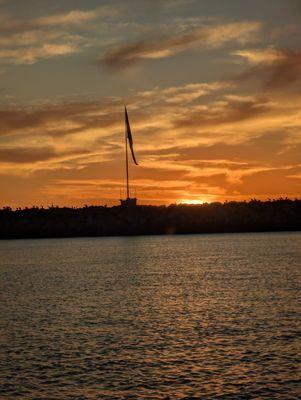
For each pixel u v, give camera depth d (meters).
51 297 51.12
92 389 23.95
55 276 71.69
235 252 108.12
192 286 56.94
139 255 107.62
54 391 23.77
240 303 44.56
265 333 33.00
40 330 35.25
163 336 32.97
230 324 36.00
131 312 41.47
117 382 24.75
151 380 24.94
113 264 88.06
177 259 94.38
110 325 36.53
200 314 40.03
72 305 45.69
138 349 30.02
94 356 28.73
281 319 37.12
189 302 45.88
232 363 27.11
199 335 33.03
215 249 119.44
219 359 27.83
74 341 31.95
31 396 23.23
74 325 36.72
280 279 61.19
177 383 24.53
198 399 22.70
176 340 31.89
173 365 27.02
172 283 60.12
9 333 34.50
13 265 93.12
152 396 23.09
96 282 63.06
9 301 49.41
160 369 26.44
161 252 114.69
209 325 35.91
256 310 41.03
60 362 27.72
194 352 29.22
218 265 81.19
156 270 76.06
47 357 28.62
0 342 32.00
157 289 55.25
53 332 34.56
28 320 38.97
